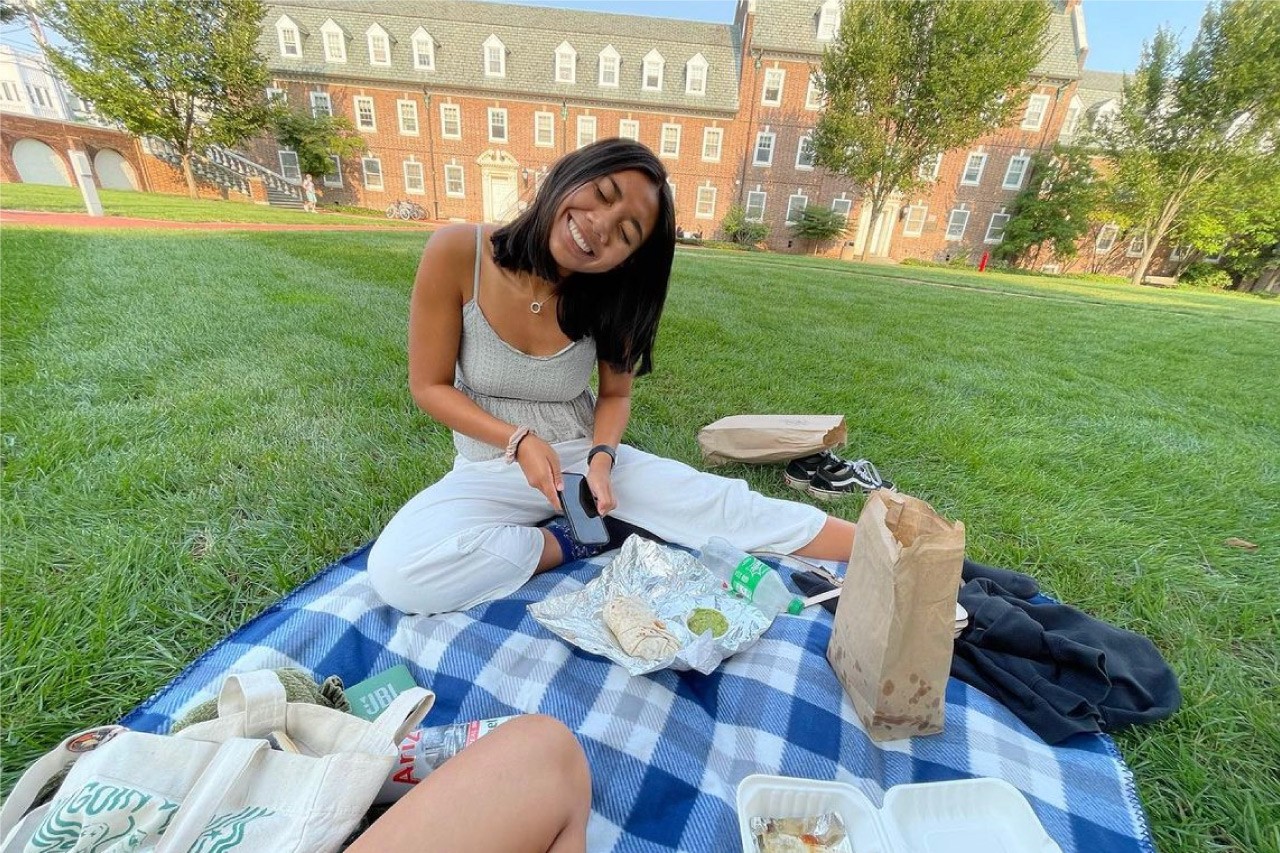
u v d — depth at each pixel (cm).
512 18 2347
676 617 144
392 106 2238
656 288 162
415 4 2308
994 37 1644
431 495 153
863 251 2248
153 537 168
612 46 2253
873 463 267
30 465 196
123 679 125
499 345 159
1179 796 115
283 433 240
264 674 85
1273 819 110
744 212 2355
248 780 69
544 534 161
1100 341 641
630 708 120
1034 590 166
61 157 1809
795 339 504
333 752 81
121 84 1733
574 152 137
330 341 362
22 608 139
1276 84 1678
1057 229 2170
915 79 1797
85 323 355
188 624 141
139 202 1288
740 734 119
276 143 2245
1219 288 2205
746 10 2241
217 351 328
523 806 70
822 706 122
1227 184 1864
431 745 96
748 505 175
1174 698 131
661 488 172
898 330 598
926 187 2036
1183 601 179
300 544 174
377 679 122
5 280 427
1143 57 1880
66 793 65
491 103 2248
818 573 169
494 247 149
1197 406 409
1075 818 105
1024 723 125
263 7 1920
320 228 1172
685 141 2302
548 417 173
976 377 432
